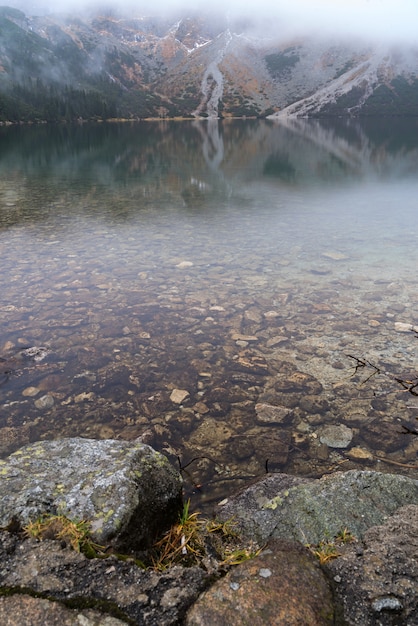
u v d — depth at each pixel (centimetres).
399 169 3919
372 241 1653
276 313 1018
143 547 335
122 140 7794
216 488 526
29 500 332
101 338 888
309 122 16750
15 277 1222
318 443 611
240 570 288
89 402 691
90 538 307
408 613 267
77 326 935
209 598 264
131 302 1070
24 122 15925
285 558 301
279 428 640
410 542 329
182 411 676
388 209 2284
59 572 277
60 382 737
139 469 375
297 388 732
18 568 279
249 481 513
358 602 275
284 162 4444
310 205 2403
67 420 649
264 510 416
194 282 1212
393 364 800
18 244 1549
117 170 3734
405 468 564
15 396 696
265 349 860
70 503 331
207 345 872
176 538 350
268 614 254
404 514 376
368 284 1196
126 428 634
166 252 1489
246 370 787
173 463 569
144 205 2323
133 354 833
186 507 373
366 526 376
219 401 700
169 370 784
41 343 859
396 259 1421
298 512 400
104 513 322
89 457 387
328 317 996
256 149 5928
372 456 584
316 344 877
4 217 1964
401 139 7375
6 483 354
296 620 251
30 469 372
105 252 1475
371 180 3328
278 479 469
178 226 1873
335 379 760
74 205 2272
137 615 256
